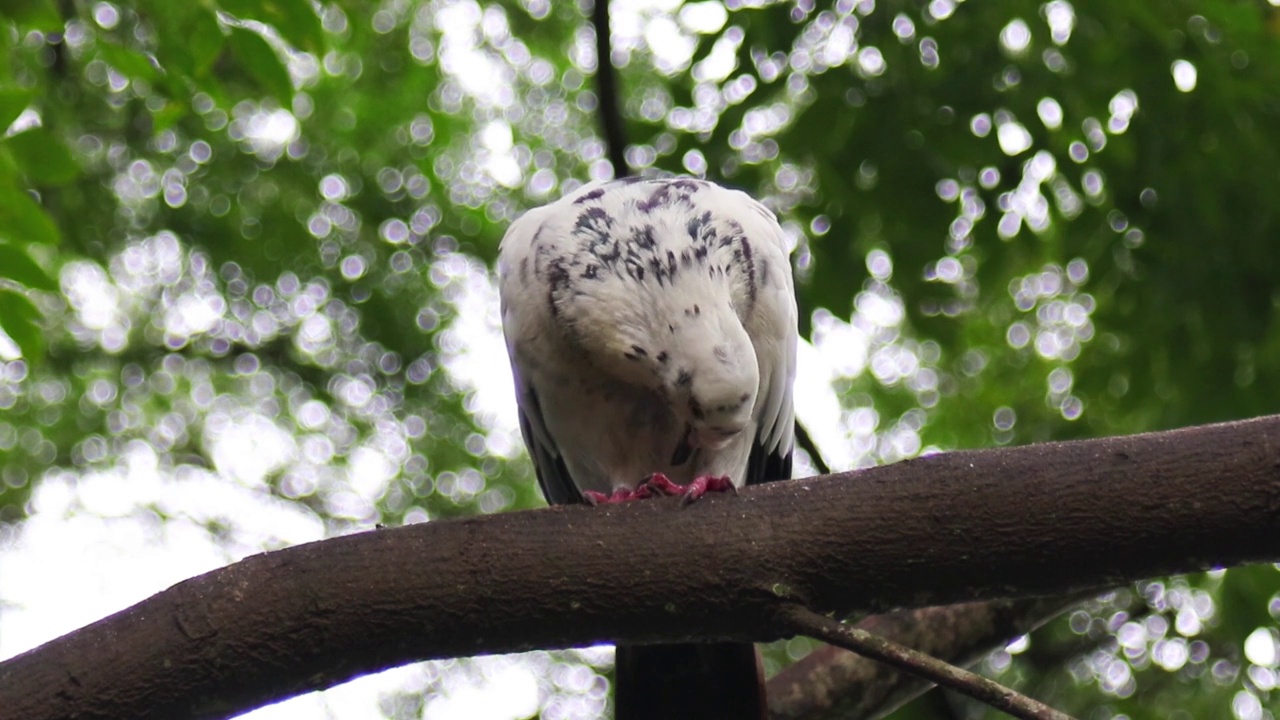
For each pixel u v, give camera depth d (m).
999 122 11.24
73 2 10.33
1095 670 14.77
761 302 7.32
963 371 16.23
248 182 16.53
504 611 5.29
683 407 6.67
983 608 8.38
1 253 7.95
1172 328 11.86
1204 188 11.49
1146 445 5.21
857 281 11.32
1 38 9.11
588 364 7.34
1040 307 15.28
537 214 7.62
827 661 8.41
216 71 14.20
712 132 11.30
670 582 5.30
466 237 17.33
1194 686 14.21
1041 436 14.18
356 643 5.25
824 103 11.24
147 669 5.10
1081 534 5.16
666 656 6.91
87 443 18.03
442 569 5.28
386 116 16.64
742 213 7.39
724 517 5.38
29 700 5.02
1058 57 11.43
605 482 8.45
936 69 11.24
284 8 8.73
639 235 7.03
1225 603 11.89
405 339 17.53
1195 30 11.45
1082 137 11.48
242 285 17.23
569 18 16.86
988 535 5.22
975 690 4.74
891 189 11.17
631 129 11.88
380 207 17.08
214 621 5.16
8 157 7.98
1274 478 5.02
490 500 18.03
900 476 5.36
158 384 18.39
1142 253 11.74
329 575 5.25
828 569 5.30
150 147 16.30
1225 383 11.83
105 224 16.05
